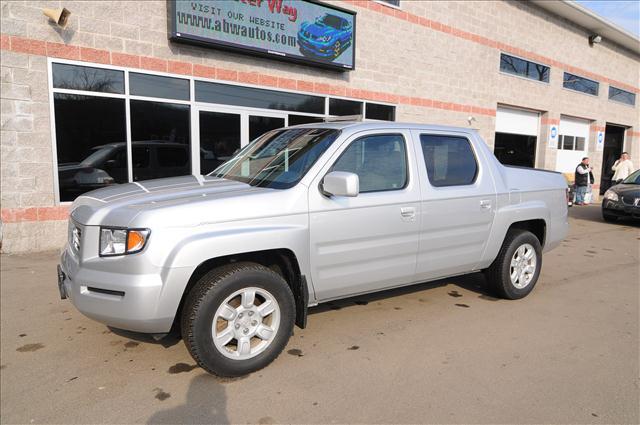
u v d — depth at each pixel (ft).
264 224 10.99
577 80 63.05
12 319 14.33
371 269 13.02
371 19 37.11
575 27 60.75
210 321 10.32
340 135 12.78
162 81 26.76
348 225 12.30
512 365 11.84
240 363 10.82
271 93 31.83
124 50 25.11
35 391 10.31
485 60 48.21
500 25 49.57
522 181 17.10
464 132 15.89
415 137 14.30
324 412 9.59
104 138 24.95
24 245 23.03
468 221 15.01
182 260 9.89
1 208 22.35
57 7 22.90
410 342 13.12
